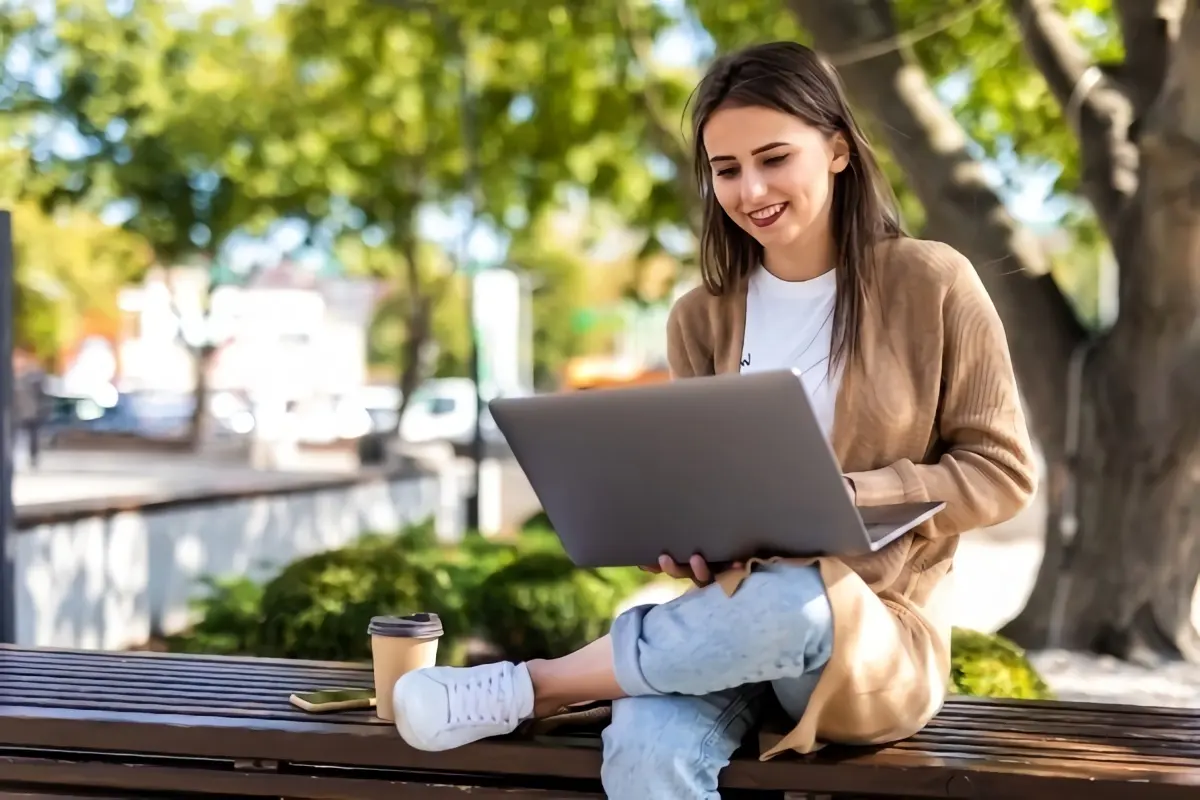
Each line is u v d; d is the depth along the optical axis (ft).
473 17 39.09
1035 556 40.75
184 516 30.09
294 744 10.03
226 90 56.39
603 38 39.34
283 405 100.99
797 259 10.44
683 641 9.08
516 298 108.17
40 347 102.58
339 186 59.52
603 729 9.90
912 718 9.50
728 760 9.36
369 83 49.14
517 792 9.80
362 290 171.83
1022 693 15.52
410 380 74.49
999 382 9.92
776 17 36.19
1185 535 23.34
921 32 24.25
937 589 10.16
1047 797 9.10
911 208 42.50
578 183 48.91
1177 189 21.52
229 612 21.74
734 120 9.89
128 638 27.71
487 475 54.95
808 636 8.88
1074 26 33.40
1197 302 22.34
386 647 10.23
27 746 10.55
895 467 9.73
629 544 9.98
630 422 9.07
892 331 10.06
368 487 42.14
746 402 8.54
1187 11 20.36
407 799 9.95
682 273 48.32
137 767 10.32
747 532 9.32
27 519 24.38
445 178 57.98
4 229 18.30
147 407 114.93
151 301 140.67
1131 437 23.29
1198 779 8.97
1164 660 23.11
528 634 22.18
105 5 55.01
